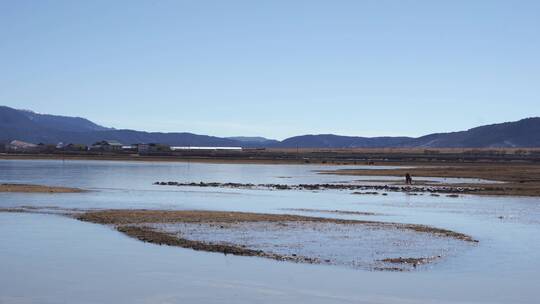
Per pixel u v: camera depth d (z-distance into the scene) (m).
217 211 39.66
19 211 38.50
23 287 19.05
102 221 33.44
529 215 39.75
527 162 166.62
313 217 36.84
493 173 100.50
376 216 38.62
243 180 84.12
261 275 20.67
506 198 53.78
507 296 18.47
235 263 22.53
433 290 19.05
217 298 18.00
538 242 28.00
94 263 22.38
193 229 30.75
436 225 34.25
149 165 145.25
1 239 27.42
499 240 28.56
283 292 18.67
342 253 24.59
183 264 22.27
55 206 42.12
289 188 66.56
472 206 46.00
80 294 18.31
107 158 191.00
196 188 65.69
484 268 22.16
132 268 21.56
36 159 184.50
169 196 54.00
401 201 50.41
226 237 28.28
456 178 87.62
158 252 24.45
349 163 165.25
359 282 19.91
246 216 36.41
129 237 28.08
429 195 57.22
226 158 199.88
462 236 29.45
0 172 98.00
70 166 130.25
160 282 19.72
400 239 28.33
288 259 23.28
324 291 18.80
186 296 18.17
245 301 17.70
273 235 29.08
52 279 20.03
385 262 22.94
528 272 21.56
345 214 39.66
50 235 28.62
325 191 62.47
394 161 176.62
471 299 18.12
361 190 63.94
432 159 186.50
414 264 22.66
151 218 34.84
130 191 59.56
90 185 68.06
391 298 18.17
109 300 17.73
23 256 23.56
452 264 22.80
